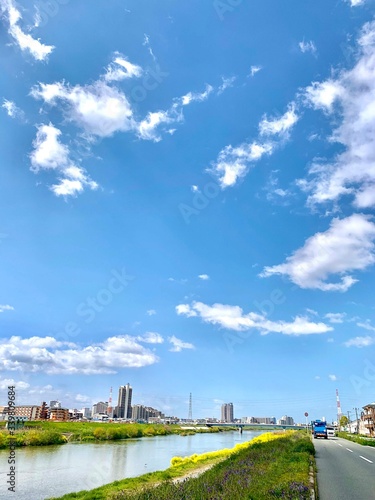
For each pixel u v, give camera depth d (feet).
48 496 81.46
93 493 63.57
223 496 36.04
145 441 288.92
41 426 305.12
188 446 233.76
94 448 211.82
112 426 388.37
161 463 139.44
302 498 34.24
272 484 41.47
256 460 66.28
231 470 55.01
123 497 48.29
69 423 380.37
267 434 182.70
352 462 71.92
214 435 424.87
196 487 44.24
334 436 223.92
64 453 179.42
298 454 70.38
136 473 113.19
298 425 554.05
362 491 42.47
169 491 44.83
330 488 44.29
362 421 387.96
